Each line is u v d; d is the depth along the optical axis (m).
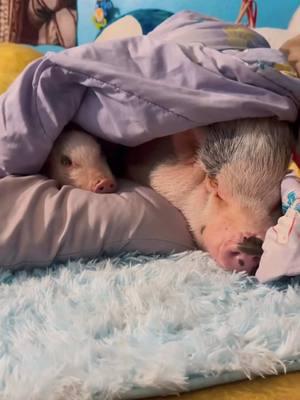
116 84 0.94
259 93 0.91
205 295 0.80
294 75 0.96
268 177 0.89
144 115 0.93
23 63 1.56
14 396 0.60
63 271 0.87
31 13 2.14
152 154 1.00
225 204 0.91
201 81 0.93
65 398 0.60
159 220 0.92
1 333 0.72
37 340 0.70
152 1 1.94
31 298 0.80
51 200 0.91
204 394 0.63
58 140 1.01
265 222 0.87
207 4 1.83
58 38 2.12
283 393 0.63
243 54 0.98
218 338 0.68
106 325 0.72
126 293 0.79
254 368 0.64
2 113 0.98
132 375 0.62
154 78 0.95
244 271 0.85
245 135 0.90
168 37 1.09
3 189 0.90
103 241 0.90
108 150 1.06
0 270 0.88
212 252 0.89
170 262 0.89
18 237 0.87
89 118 0.98
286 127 0.92
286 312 0.75
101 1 2.02
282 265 0.79
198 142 0.94
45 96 0.96
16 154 0.97
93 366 0.64
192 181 0.95
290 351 0.66
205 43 1.04
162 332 0.70
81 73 0.95
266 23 1.74
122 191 0.96
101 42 1.01
